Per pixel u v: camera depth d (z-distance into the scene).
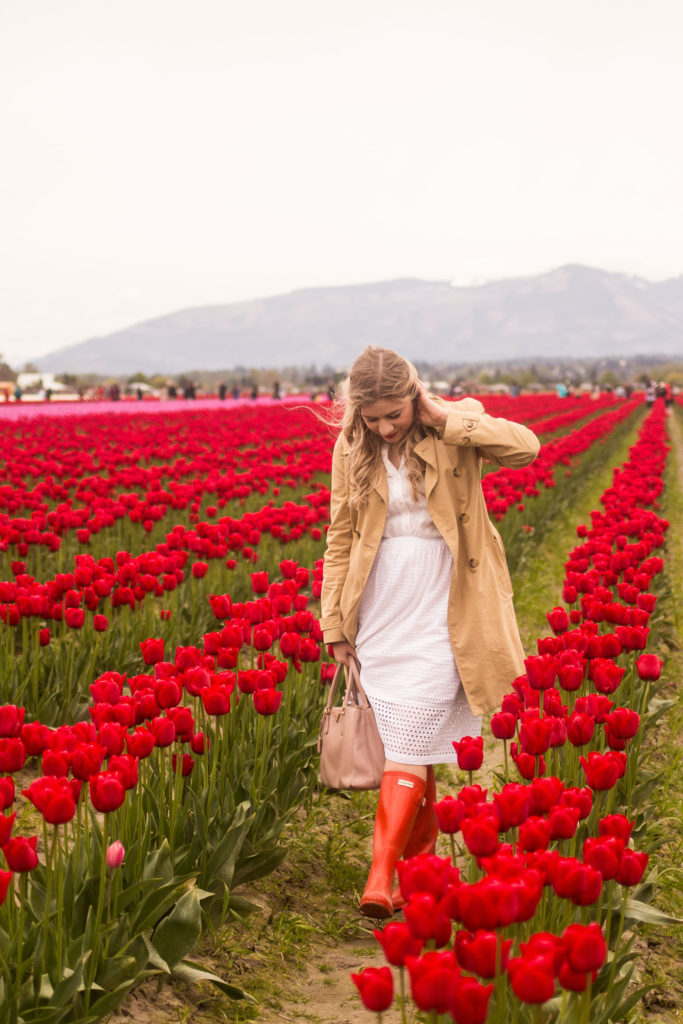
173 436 22.50
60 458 14.90
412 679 3.58
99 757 2.89
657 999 3.37
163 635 6.64
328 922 3.82
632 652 5.00
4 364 125.75
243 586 8.09
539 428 25.23
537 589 9.52
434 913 1.99
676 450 29.00
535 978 1.79
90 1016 2.67
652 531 8.20
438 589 3.64
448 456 3.61
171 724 3.34
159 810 3.56
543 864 2.30
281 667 4.06
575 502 16.09
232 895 3.82
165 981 3.18
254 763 4.26
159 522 10.07
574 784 3.66
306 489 13.26
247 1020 3.09
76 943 2.81
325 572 3.86
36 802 2.65
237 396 75.31
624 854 2.44
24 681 5.35
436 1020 2.00
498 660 3.61
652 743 5.65
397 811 3.46
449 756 3.63
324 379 173.12
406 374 3.42
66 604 5.54
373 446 3.65
